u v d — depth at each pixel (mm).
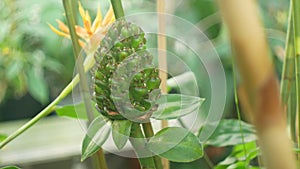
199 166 1676
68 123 2936
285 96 999
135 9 1703
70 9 837
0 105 2879
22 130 976
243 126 1109
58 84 2652
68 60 2441
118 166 2453
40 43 2340
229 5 432
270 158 458
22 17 2176
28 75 2312
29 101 3168
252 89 449
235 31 434
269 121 457
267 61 443
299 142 905
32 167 2523
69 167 2549
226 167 1140
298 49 842
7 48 2186
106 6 1045
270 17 1978
